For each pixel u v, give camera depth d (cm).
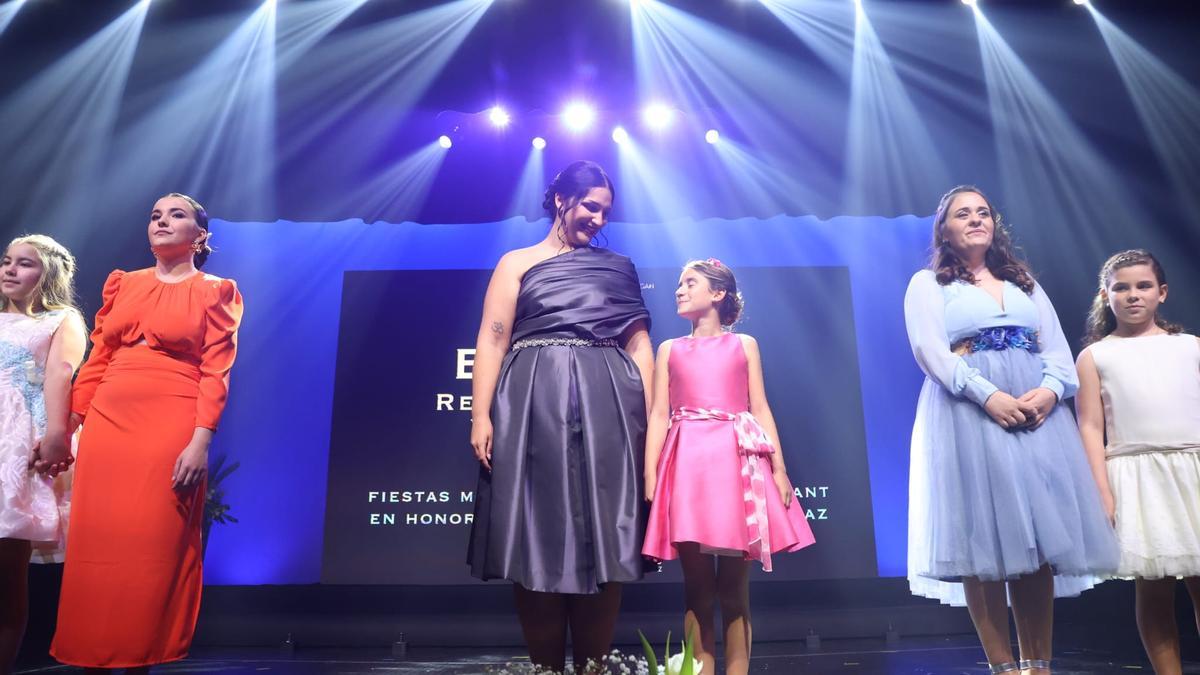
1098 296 287
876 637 447
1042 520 221
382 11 505
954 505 231
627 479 217
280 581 486
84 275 507
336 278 530
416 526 473
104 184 514
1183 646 375
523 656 416
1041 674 227
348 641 450
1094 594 469
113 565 220
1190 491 242
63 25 496
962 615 457
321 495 499
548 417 219
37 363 257
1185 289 495
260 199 535
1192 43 489
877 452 499
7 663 240
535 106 532
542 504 213
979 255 257
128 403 229
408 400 491
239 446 504
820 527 468
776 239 531
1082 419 263
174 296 240
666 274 514
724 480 243
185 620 230
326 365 518
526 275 238
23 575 247
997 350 241
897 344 514
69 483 259
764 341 498
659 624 450
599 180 245
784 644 436
